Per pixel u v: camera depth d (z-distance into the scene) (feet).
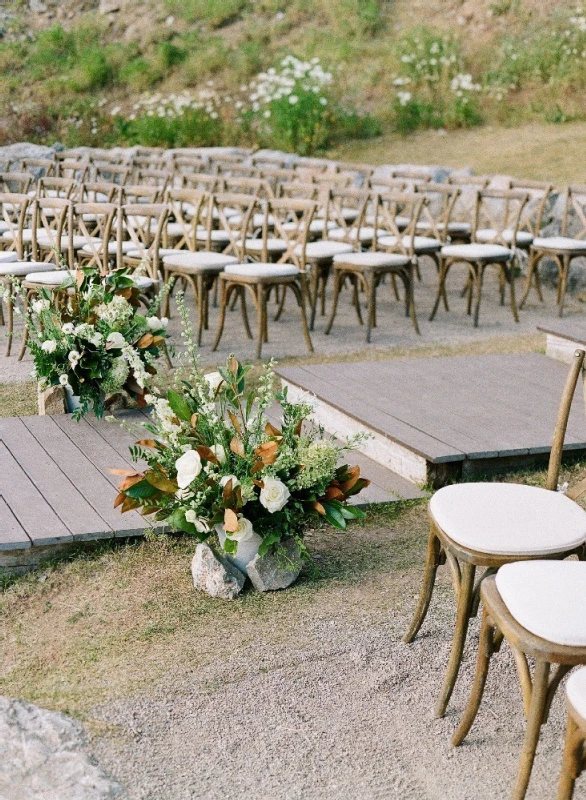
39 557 11.44
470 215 30.32
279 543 10.78
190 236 22.98
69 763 7.69
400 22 47.11
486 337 22.86
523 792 6.89
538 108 38.81
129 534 11.73
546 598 6.96
